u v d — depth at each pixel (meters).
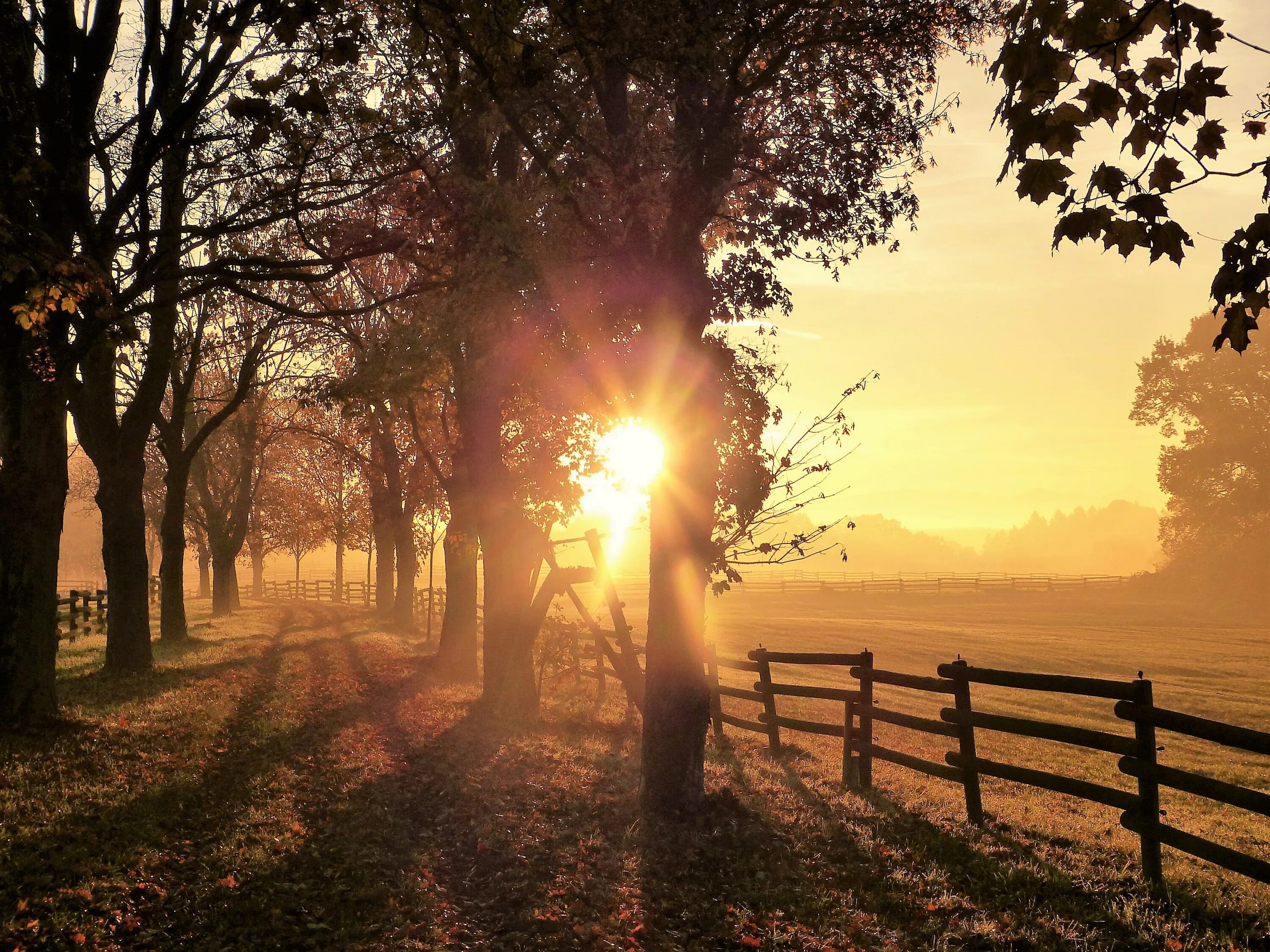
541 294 9.74
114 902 5.96
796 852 7.30
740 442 8.91
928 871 6.74
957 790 10.38
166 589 23.84
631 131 8.80
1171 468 62.88
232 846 7.19
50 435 11.13
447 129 11.53
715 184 8.70
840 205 9.59
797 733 14.82
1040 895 6.18
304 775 9.74
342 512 44.62
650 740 8.52
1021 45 3.67
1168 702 21.81
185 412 23.77
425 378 11.82
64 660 18.78
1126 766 6.46
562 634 16.41
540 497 16.50
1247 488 59.78
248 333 22.23
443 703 15.79
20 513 10.87
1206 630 46.31
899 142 9.84
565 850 7.47
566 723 14.30
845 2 8.90
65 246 10.84
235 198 15.16
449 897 6.55
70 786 8.34
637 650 14.66
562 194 9.26
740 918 6.01
